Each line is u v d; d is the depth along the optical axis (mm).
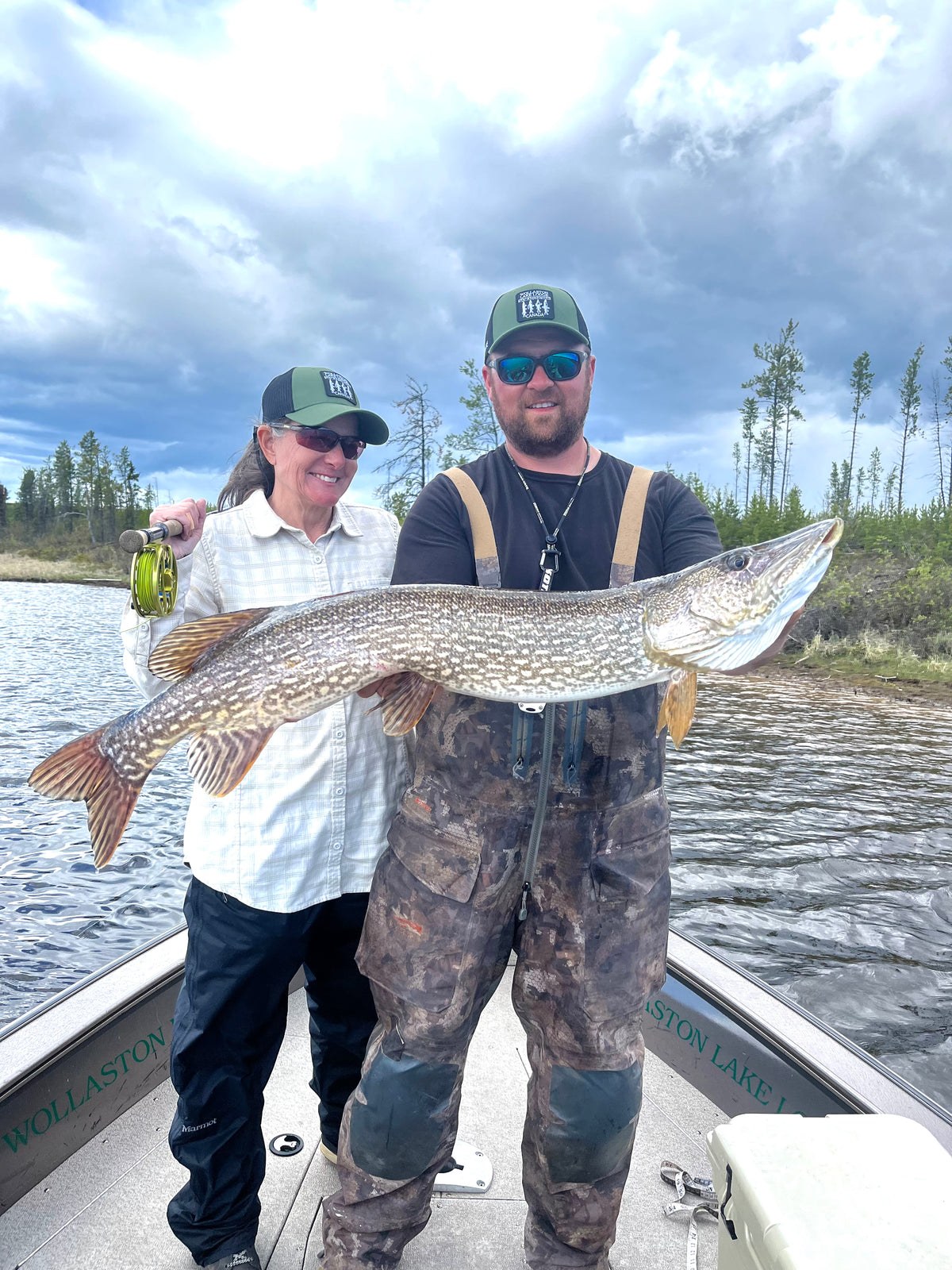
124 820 2201
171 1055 2297
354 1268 2121
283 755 2320
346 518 2598
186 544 2363
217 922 2266
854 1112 2295
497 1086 3213
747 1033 2770
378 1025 2213
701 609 2174
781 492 62375
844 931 6152
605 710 2150
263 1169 2375
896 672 19297
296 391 2400
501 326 2217
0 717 13609
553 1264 2205
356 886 2438
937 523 33438
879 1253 1233
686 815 8828
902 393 63469
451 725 2152
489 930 2111
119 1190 2543
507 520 2271
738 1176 1418
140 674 2361
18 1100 2391
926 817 8781
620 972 2102
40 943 5980
